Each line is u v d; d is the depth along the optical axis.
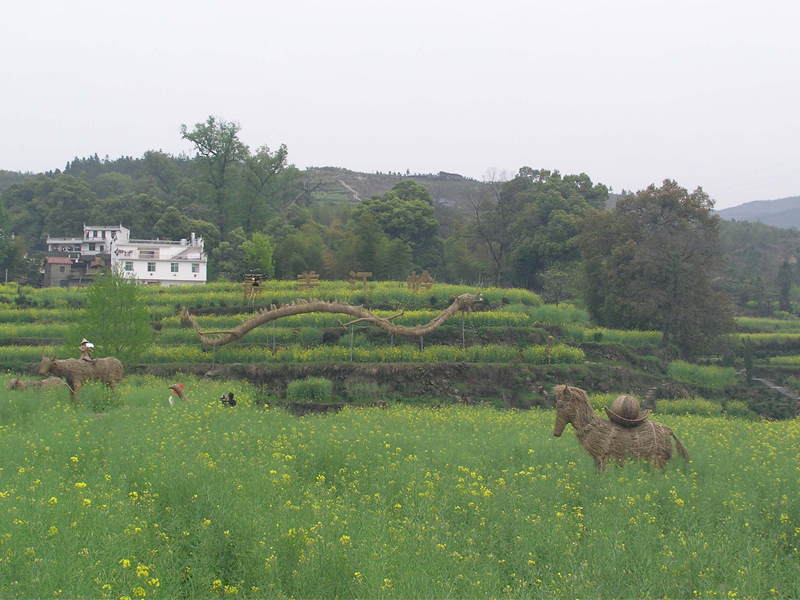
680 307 47.72
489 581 8.48
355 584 8.30
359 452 15.23
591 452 14.06
